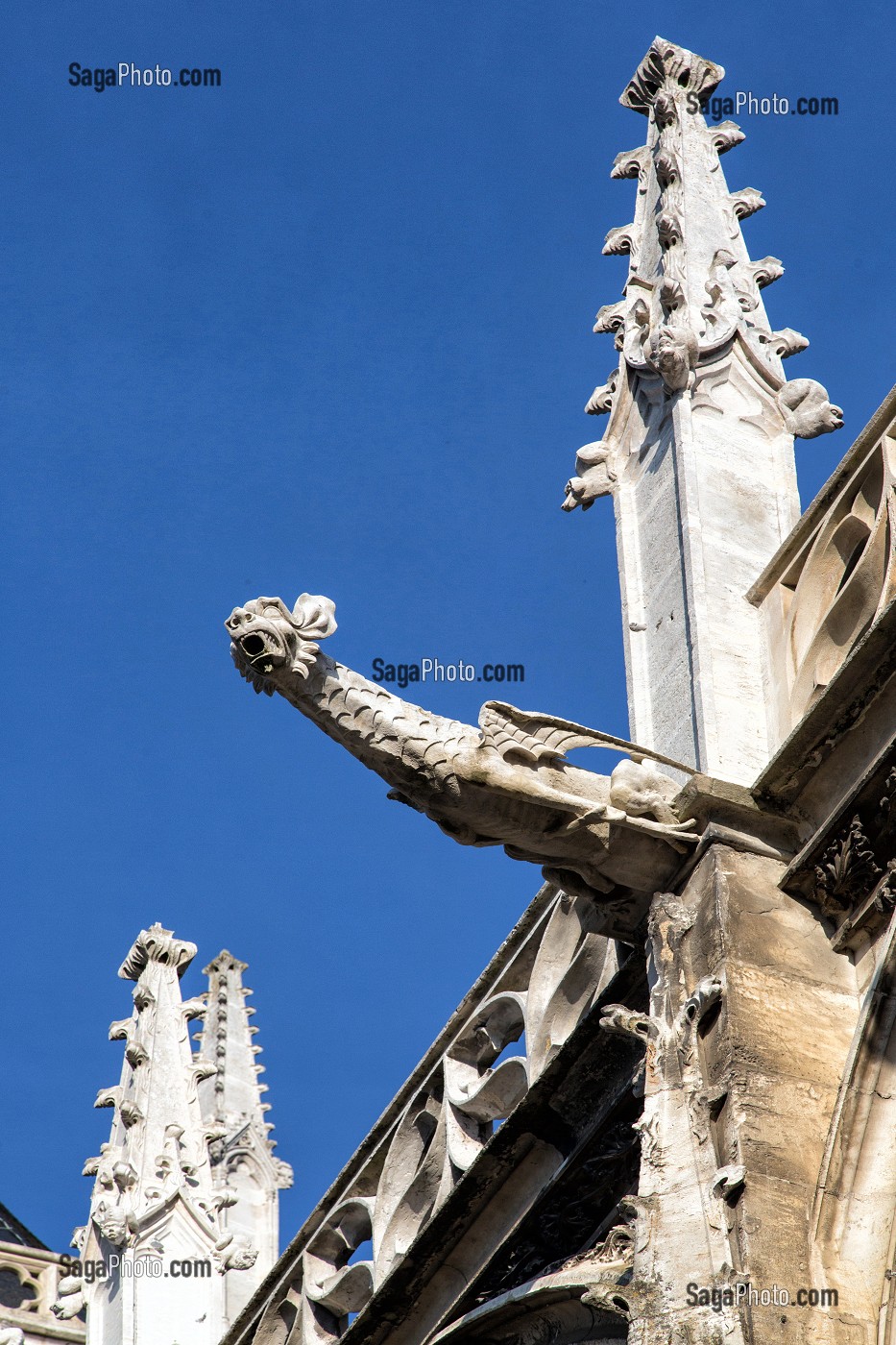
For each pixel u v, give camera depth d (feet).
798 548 49.73
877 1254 39.17
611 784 45.19
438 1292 50.98
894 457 47.14
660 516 52.70
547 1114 48.19
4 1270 74.23
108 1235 58.90
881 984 41.52
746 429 53.83
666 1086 41.57
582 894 45.70
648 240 59.47
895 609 43.42
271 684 44.19
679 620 50.47
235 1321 58.65
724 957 42.80
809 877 44.19
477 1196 49.70
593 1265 43.60
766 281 57.62
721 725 48.06
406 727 44.37
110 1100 62.95
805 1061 41.63
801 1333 37.93
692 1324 37.99
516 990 53.36
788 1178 39.91
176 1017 64.64
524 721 45.32
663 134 61.57
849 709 44.29
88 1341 58.23
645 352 54.54
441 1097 54.65
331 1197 57.62
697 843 44.78
